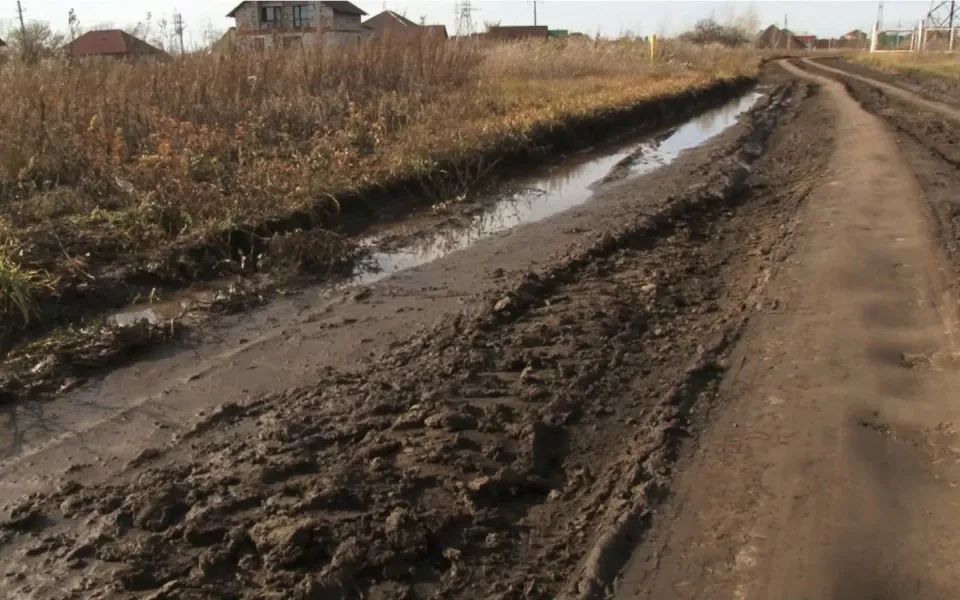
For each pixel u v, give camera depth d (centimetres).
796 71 4694
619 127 1877
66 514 389
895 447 448
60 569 350
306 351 591
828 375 536
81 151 933
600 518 390
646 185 1234
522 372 536
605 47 3384
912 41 6425
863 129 1823
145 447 453
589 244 841
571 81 2328
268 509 385
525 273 757
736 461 437
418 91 1576
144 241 773
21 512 391
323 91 1434
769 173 1355
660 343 597
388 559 353
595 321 623
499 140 1342
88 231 772
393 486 404
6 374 542
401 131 1300
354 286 754
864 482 414
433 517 382
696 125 2139
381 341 605
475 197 1145
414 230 955
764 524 383
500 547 369
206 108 1230
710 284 741
